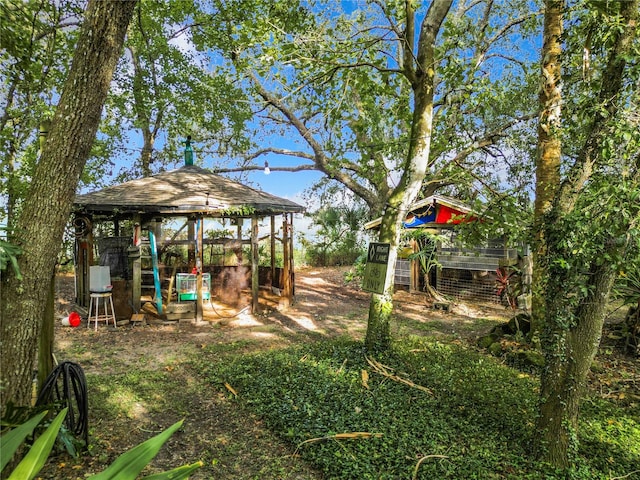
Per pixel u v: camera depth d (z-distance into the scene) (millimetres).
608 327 7562
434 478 3172
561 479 3238
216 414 4375
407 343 7105
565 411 3432
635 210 2820
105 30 2572
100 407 4438
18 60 4016
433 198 10695
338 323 8898
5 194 5199
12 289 2422
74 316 8070
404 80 7566
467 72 6562
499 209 4602
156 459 3482
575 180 3225
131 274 8828
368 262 5750
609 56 3145
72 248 10211
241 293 12109
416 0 5602
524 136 8508
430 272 12609
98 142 12688
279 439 3854
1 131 4789
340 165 7734
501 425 4113
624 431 4113
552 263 3240
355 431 3891
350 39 6234
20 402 2453
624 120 2820
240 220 12211
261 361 5945
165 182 10320
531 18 9859
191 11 11586
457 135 7844
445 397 4789
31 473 1479
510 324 7406
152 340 7336
